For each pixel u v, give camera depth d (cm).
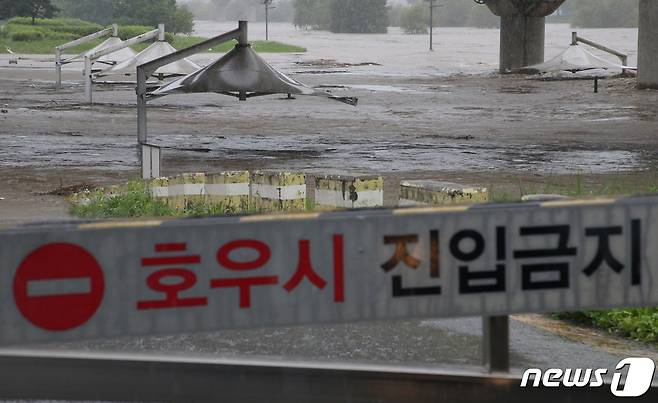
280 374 1089
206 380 1103
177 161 5819
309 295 929
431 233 935
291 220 922
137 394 1109
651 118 8931
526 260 945
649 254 952
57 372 1108
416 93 12206
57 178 4866
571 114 9406
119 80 14612
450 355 1652
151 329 916
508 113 9550
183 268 915
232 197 3378
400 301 938
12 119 8444
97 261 905
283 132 7688
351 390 1081
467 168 5500
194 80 5081
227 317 922
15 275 896
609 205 946
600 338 1873
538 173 5275
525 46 16788
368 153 6262
